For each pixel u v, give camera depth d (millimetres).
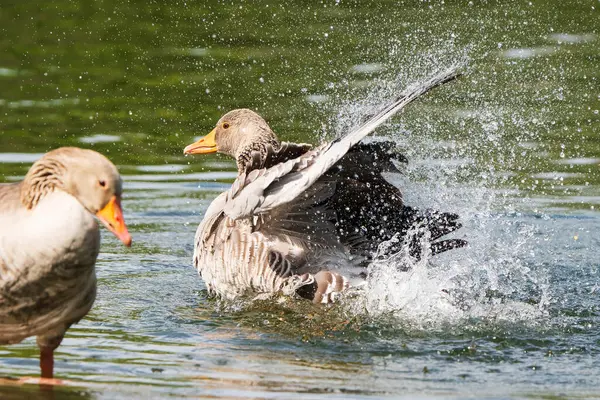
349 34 24078
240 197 10953
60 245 7828
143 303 11539
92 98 21078
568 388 8688
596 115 18984
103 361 9258
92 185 7961
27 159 17156
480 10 24703
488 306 11438
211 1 28734
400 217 12250
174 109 20266
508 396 8398
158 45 24766
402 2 26281
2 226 7961
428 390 8531
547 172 16656
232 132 14195
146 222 15039
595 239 14102
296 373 8977
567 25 24141
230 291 11984
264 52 23750
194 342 10031
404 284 11531
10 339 8625
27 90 21594
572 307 11438
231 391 8375
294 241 11906
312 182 10477
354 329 10602
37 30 26031
